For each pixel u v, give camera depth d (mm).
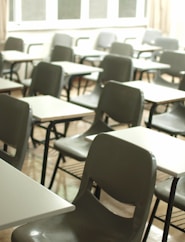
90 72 4531
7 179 1823
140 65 4977
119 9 7797
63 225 2014
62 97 5961
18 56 5305
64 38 6844
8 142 2564
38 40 6836
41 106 3098
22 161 2475
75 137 3225
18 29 6629
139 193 1881
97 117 3326
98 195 2359
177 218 3029
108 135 2068
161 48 6602
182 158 2244
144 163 1881
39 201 1641
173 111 3865
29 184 1786
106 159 2053
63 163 3906
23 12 6688
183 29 8023
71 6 7199
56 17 7055
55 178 3588
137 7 8016
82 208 2127
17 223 1501
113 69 4547
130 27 7941
